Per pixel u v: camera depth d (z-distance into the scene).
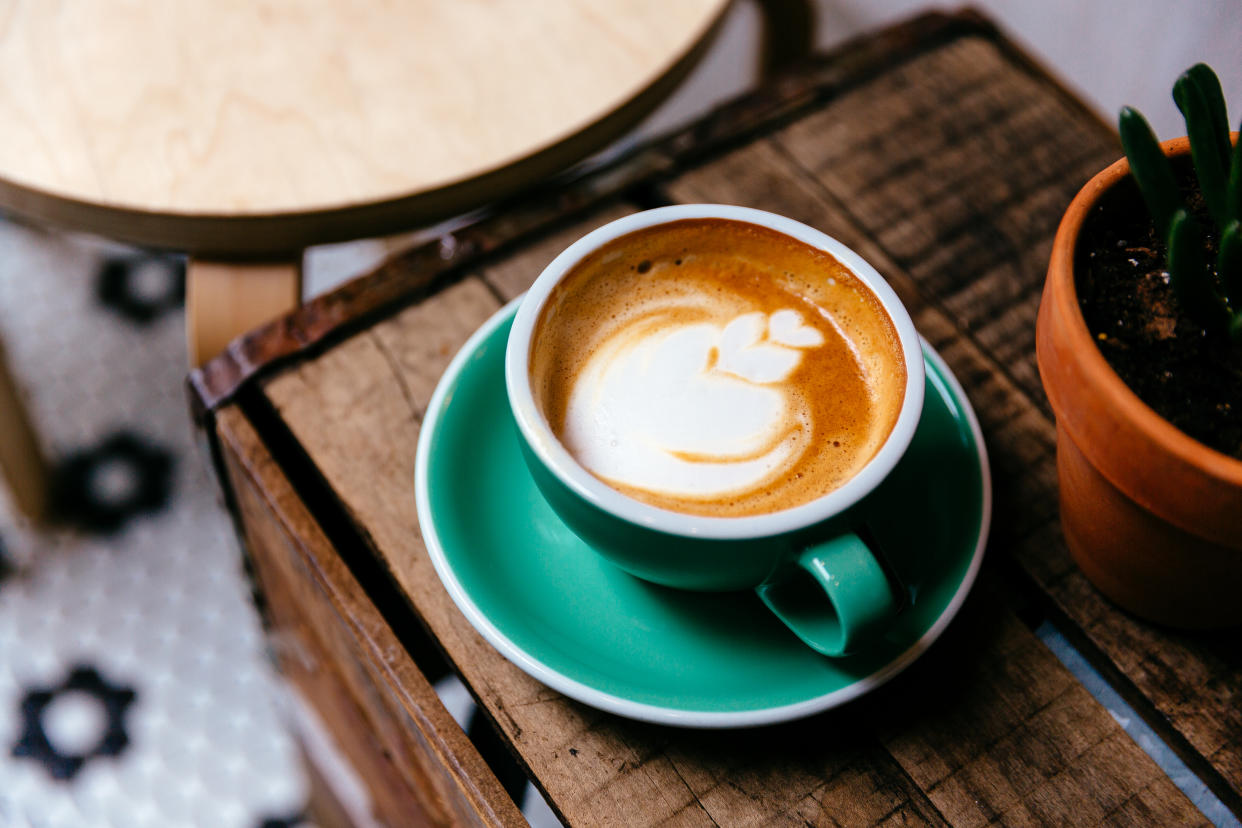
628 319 0.66
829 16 1.12
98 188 0.76
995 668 0.65
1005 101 0.77
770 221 0.65
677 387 0.65
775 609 0.60
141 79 0.79
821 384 0.65
